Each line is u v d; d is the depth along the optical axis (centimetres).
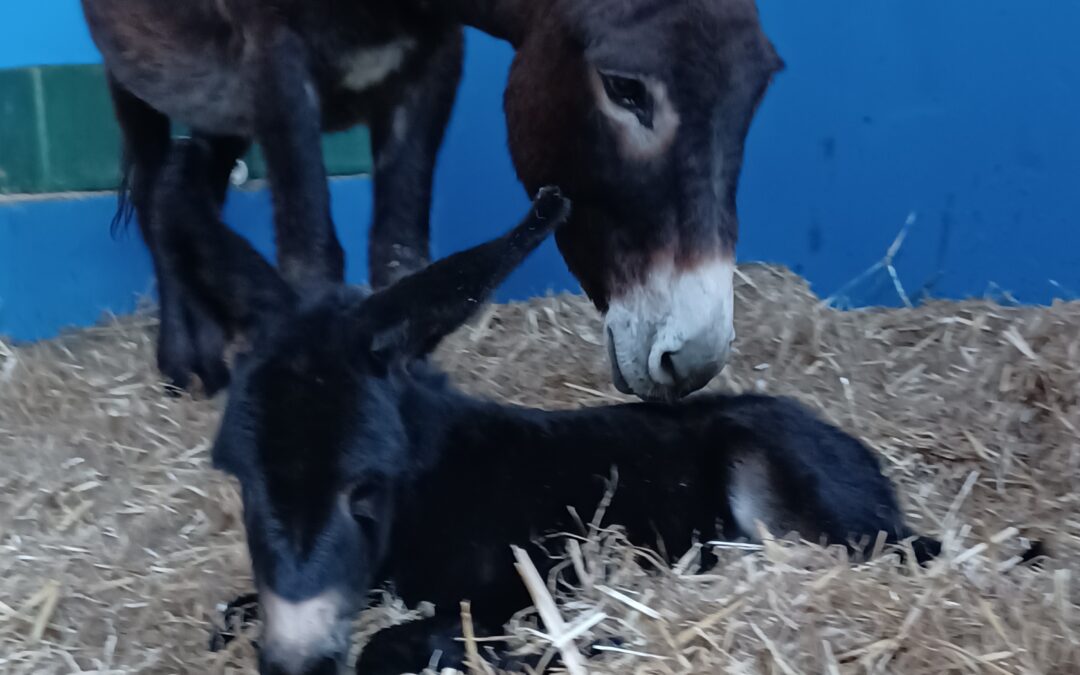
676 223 124
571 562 122
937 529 143
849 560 125
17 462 168
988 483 158
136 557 139
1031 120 234
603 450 130
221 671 115
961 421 173
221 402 183
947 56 234
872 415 175
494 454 126
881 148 240
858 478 133
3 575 135
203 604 127
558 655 112
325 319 111
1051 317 195
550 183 135
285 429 101
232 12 153
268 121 152
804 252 247
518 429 129
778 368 195
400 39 159
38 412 189
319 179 153
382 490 108
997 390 179
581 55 127
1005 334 189
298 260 151
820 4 235
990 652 106
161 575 133
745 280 230
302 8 150
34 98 236
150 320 234
